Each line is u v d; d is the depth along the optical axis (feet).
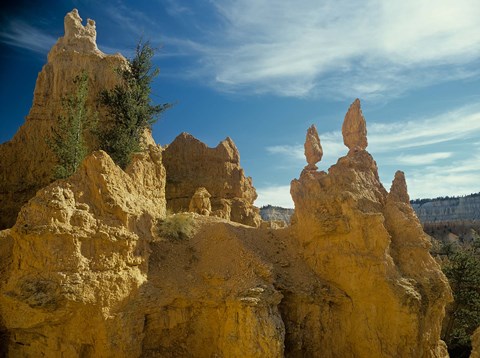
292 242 64.75
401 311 55.77
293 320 57.16
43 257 46.24
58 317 45.47
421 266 60.80
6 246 51.96
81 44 96.68
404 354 55.93
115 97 87.92
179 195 106.73
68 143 77.77
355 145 70.90
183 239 61.21
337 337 58.34
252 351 48.98
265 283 53.57
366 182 66.23
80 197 50.83
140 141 90.27
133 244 51.88
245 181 119.96
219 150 113.50
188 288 54.19
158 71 92.84
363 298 57.82
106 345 46.75
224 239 59.82
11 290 46.06
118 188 54.24
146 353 50.80
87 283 46.60
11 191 88.74
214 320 53.47
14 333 47.93
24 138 92.12
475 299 102.22
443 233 345.92
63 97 91.45
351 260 58.54
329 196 62.28
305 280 59.31
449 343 99.66
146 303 50.52
